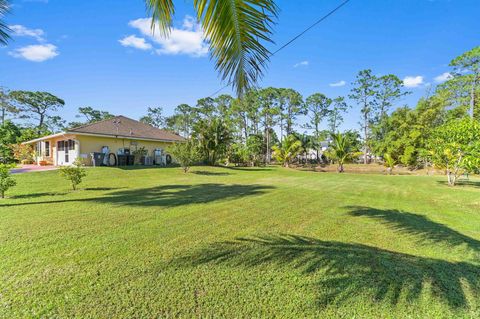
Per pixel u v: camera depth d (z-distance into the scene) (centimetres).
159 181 1055
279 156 2642
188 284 235
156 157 1884
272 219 477
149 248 322
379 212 547
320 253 312
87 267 267
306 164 3136
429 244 352
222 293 222
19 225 410
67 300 208
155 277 248
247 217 488
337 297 218
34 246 322
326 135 3684
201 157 1778
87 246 325
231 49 252
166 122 4694
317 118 3716
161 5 269
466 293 225
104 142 1623
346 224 450
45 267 265
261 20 240
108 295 216
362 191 877
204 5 233
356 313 197
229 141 2172
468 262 291
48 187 836
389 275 256
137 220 451
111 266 270
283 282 241
